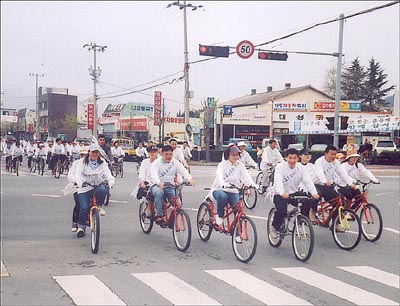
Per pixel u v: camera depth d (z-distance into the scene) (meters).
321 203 8.59
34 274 6.32
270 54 19.80
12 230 9.35
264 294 5.57
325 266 6.96
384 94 72.38
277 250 7.96
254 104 54.12
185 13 30.39
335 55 21.64
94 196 8.02
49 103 80.38
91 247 7.85
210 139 50.75
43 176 21.84
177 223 7.93
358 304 5.30
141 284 5.89
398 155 33.78
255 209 12.45
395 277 6.43
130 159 42.97
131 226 9.95
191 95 31.12
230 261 7.15
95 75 48.31
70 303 5.18
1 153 36.19
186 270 6.60
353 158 9.24
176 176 8.81
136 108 65.00
